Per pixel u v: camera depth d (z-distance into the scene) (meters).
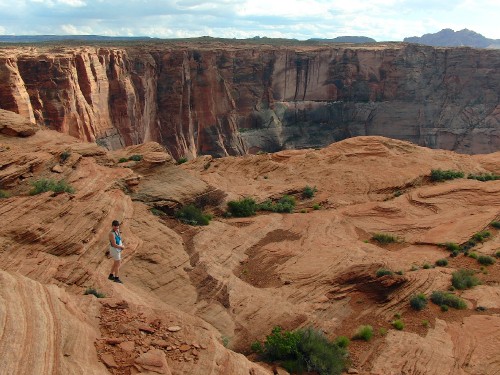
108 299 11.37
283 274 21.45
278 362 14.38
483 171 43.78
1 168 20.39
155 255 18.48
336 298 19.42
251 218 29.23
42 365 7.42
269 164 41.88
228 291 18.22
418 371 14.96
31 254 14.44
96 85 70.00
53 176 21.77
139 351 9.26
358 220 31.31
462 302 19.48
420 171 40.47
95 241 16.92
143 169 27.48
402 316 18.69
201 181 29.80
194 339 10.12
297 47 135.50
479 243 26.88
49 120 59.38
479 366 15.39
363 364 15.38
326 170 40.72
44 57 58.84
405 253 25.78
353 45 161.25
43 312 8.77
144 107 83.62
